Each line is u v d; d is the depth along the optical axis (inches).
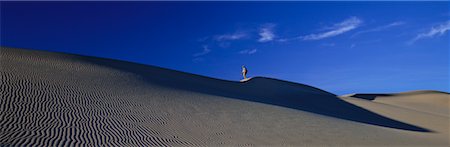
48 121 604.1
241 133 665.0
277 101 1307.8
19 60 1145.4
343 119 1019.9
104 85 959.0
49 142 499.2
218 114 805.2
